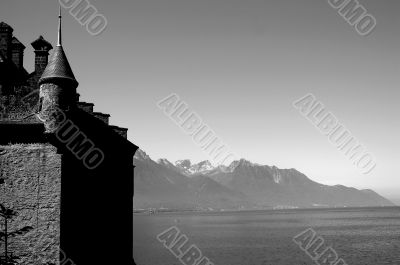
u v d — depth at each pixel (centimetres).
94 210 2769
